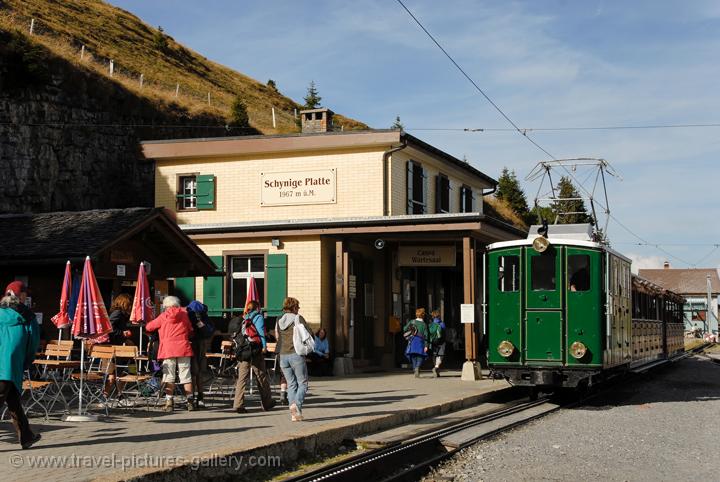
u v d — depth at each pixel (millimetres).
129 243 18062
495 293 17234
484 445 11391
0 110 27484
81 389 11578
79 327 11125
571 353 16469
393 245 25891
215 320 23766
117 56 57531
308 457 9828
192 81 68688
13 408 8656
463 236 21953
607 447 11352
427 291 29812
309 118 28234
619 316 18406
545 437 12195
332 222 22188
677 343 34875
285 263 23172
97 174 31953
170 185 27109
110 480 6727
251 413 12656
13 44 28828
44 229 18062
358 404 14234
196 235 24016
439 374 22094
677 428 13500
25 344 8758
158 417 11969
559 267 16750
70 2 69125
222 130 44906
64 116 30594
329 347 23062
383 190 24844
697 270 104938
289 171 25750
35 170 28578
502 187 66750
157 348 14242
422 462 10039
